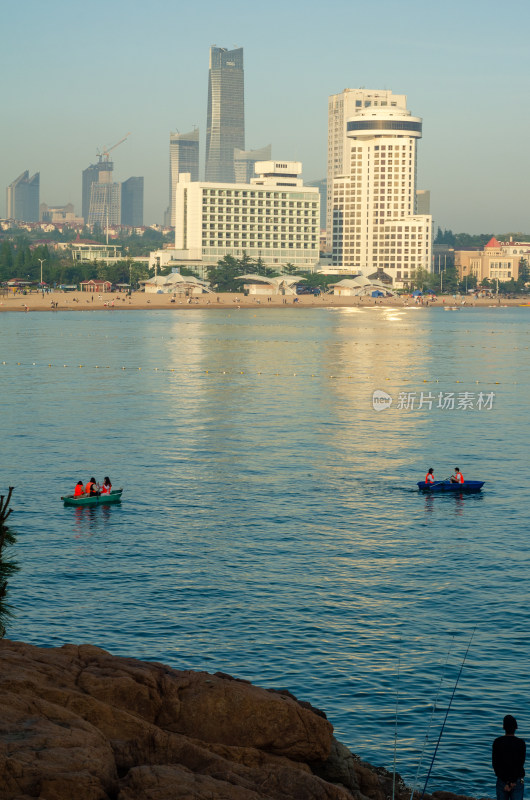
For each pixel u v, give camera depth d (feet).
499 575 353.72
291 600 325.42
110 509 451.94
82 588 335.67
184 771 135.44
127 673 160.56
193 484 506.48
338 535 409.69
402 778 198.59
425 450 610.65
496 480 522.47
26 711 139.23
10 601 319.06
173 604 320.50
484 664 271.08
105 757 132.26
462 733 230.68
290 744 158.20
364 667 269.03
